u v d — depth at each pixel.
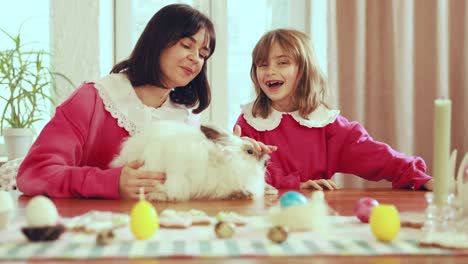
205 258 0.64
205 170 1.25
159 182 1.21
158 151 1.24
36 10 2.67
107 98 1.52
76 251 0.66
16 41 2.40
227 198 1.27
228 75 2.72
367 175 1.75
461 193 0.85
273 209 0.85
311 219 0.81
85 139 1.45
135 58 1.58
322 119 1.80
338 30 2.45
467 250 0.67
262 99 1.86
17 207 1.09
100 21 2.63
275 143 1.79
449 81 2.58
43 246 0.69
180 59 1.53
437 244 0.69
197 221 0.85
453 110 2.58
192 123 1.72
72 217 0.93
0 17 2.67
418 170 1.56
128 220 0.84
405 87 2.53
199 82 1.70
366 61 2.49
